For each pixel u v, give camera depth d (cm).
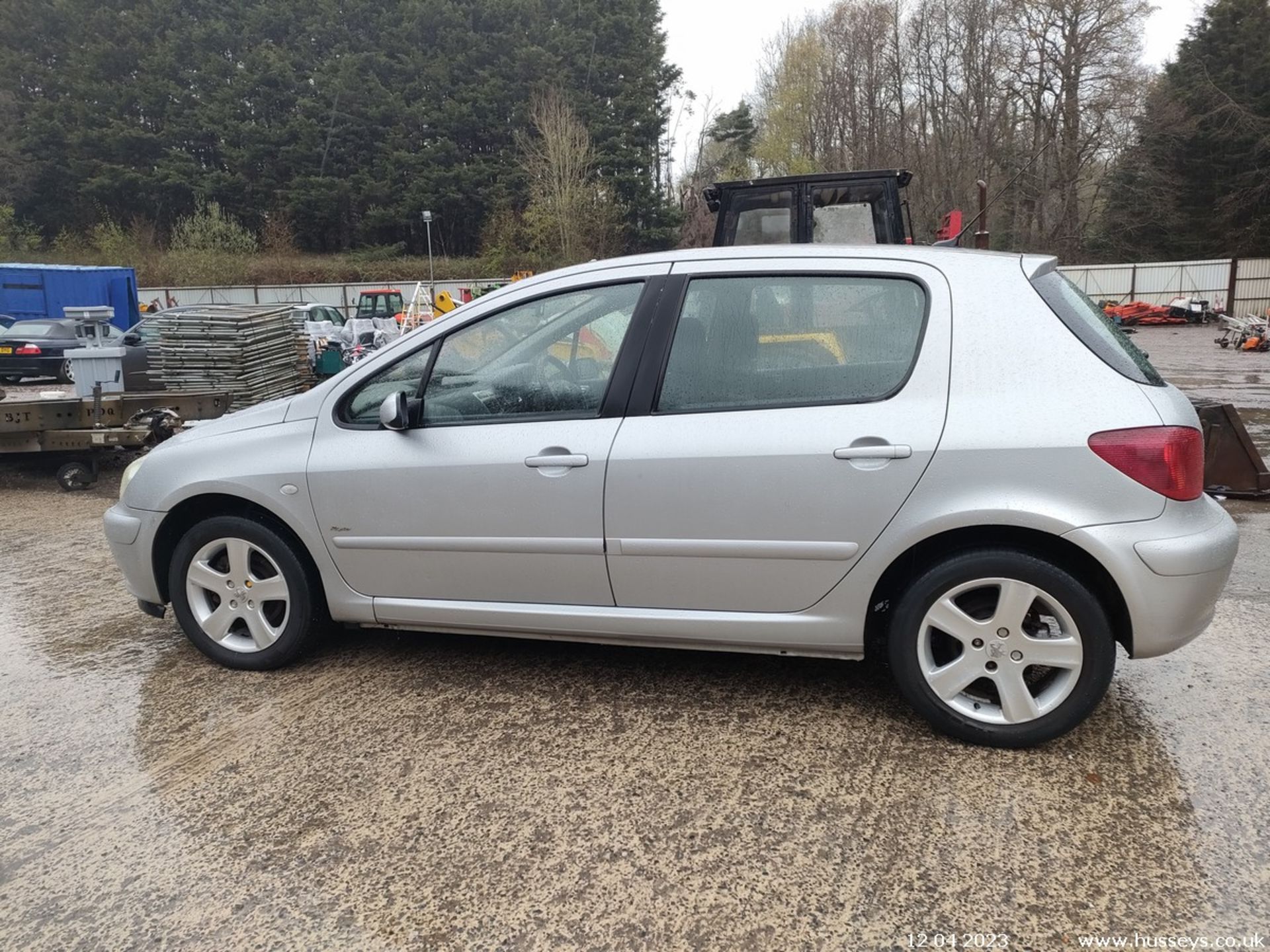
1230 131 3928
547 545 304
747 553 284
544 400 309
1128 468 252
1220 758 271
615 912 211
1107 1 3850
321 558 335
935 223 4166
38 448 765
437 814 254
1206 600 258
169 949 203
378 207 5172
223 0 5650
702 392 291
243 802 263
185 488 345
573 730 300
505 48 5466
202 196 5100
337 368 1450
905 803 251
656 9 5794
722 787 263
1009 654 270
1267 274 3131
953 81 4359
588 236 4469
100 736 306
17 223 4966
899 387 272
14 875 232
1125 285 3322
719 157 5375
